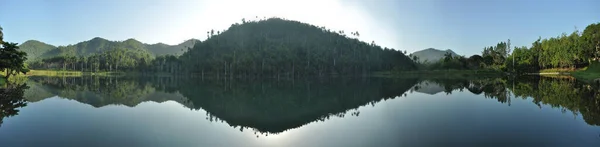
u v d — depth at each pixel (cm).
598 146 1187
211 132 1545
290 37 19750
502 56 14000
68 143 1288
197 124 1742
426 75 12269
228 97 3447
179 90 4534
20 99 2891
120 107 2431
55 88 4403
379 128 1580
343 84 6353
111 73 16612
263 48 16125
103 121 1781
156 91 4262
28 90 3916
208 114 2145
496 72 11356
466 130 1484
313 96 3541
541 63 10462
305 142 1353
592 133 1385
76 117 1911
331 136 1442
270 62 13712
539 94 3081
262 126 1730
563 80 5484
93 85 5431
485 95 3161
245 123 1828
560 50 9231
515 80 6200
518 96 2956
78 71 16850
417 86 5031
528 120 1703
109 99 3023
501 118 1777
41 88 4319
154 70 17162
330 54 16312
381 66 16962
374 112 2131
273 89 4822
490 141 1277
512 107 2217
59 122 1731
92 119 1844
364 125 1666
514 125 1572
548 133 1396
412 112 2083
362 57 17088
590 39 8044
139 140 1350
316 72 14262
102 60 18850
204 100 3105
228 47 17225
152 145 1273
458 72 12688
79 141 1323
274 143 1342
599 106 2158
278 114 2180
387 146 1245
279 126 1730
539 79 6247
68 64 18325
